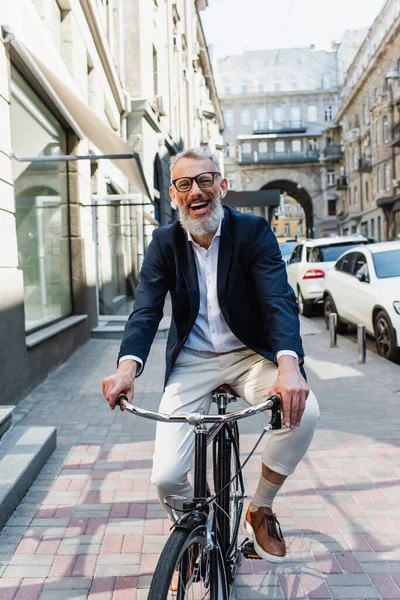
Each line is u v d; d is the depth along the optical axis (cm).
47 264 805
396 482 359
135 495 346
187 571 174
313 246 1328
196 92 3534
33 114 732
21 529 304
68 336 820
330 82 7244
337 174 6462
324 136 6825
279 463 222
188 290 223
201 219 212
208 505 194
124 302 1330
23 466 352
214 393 244
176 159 216
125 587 252
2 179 529
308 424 215
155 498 342
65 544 288
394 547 280
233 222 224
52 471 385
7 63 559
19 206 668
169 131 2167
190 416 173
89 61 1088
